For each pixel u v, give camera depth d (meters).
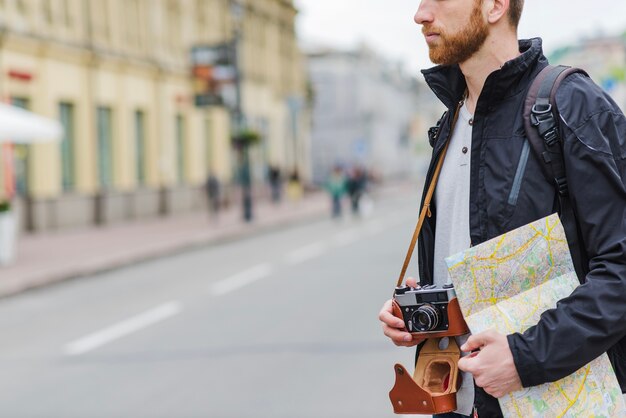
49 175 31.20
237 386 7.91
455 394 2.39
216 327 11.17
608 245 2.16
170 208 41.00
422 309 2.37
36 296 16.31
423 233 2.61
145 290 15.96
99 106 36.06
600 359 2.23
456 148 2.51
